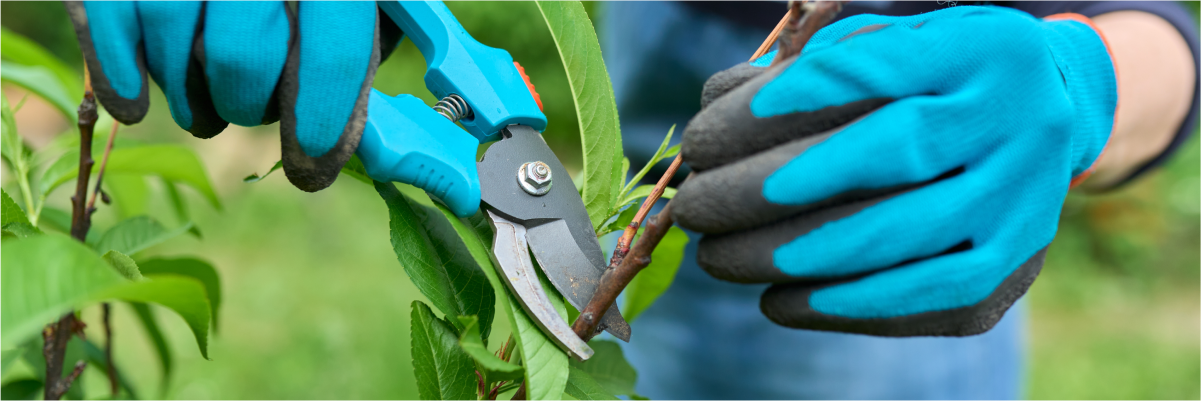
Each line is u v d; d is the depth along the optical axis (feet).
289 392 6.14
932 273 2.21
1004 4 2.80
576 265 2.33
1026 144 2.18
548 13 2.32
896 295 2.22
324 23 2.20
